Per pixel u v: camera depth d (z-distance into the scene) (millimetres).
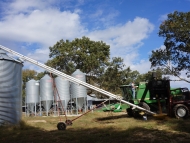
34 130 13445
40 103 27391
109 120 17781
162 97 17672
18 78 15867
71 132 12031
